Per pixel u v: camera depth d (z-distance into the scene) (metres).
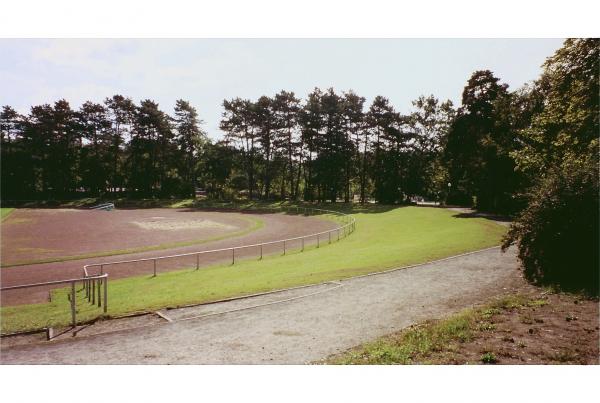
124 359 9.03
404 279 16.31
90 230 42.25
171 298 14.72
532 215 15.19
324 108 77.12
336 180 78.62
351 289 14.99
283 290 15.18
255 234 38.88
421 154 77.38
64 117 88.50
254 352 9.28
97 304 14.86
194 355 9.18
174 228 44.16
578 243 13.95
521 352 8.27
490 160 45.12
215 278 18.92
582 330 9.41
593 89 20.36
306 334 10.44
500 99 45.50
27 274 22.20
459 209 53.34
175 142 95.00
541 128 26.03
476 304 12.57
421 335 9.64
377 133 77.31
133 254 28.31
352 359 8.48
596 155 20.00
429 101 76.38
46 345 10.09
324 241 33.00
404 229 36.50
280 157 89.06
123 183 91.50
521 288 14.32
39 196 86.75
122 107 91.00
